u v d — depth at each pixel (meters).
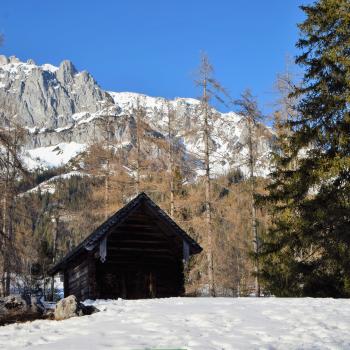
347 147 23.72
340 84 24.56
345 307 15.83
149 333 12.34
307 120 24.86
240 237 35.88
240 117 32.00
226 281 37.19
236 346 10.94
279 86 30.56
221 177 34.56
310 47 25.31
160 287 25.28
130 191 36.22
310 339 11.64
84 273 24.84
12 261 23.66
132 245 25.27
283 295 25.08
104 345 11.21
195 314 14.52
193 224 32.97
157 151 35.78
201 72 32.41
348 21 23.86
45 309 16.66
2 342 12.37
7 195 24.55
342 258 23.28
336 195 23.61
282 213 25.88
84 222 38.66
